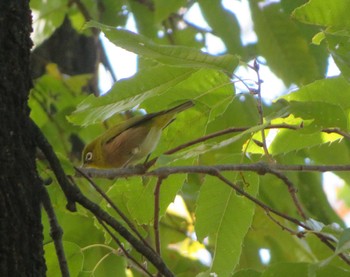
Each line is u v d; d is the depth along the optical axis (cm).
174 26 1466
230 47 1220
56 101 1492
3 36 644
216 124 1170
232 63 781
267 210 811
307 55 1216
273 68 1219
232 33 1225
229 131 862
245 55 1220
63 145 1474
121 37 762
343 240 671
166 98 890
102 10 1455
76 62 1617
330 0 786
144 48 764
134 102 827
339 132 847
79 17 1507
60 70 1600
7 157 622
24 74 657
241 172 917
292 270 798
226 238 930
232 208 927
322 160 1150
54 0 1420
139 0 1410
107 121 1500
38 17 1416
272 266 798
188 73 819
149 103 891
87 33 1501
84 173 777
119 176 812
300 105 837
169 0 1120
